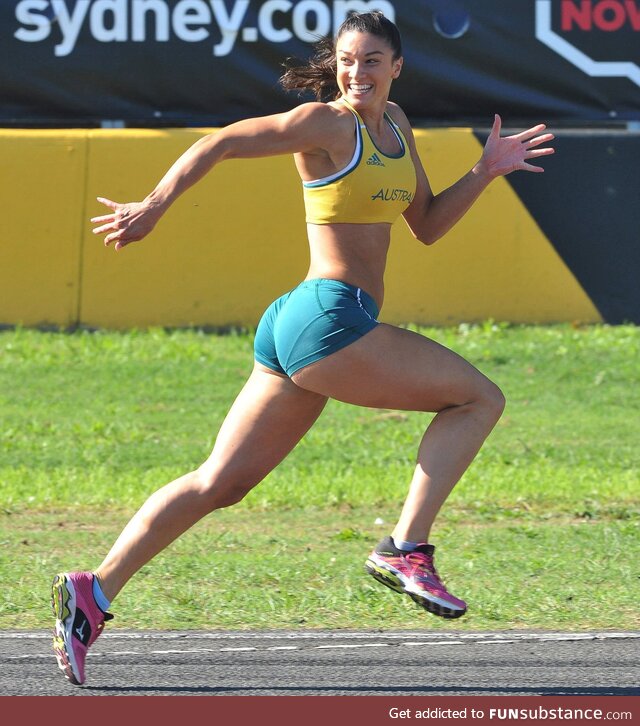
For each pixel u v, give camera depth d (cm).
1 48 4603
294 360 1462
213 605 1909
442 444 1485
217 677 1556
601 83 4594
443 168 4541
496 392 1495
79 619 1484
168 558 2255
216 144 1435
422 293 4594
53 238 4591
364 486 2931
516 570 2161
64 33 4600
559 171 4606
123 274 4606
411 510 1491
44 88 4616
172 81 4609
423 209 1647
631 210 4609
